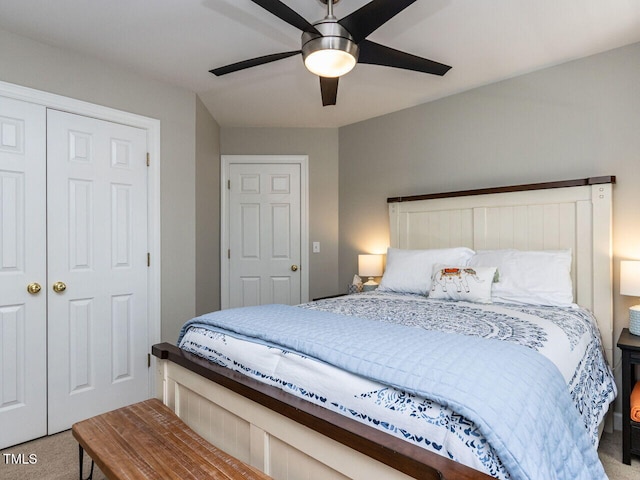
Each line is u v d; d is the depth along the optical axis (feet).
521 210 8.95
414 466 2.89
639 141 7.63
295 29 7.16
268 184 13.05
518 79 9.16
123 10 6.55
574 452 3.47
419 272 9.15
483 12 6.57
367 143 12.31
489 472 2.87
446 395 3.20
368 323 5.33
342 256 12.98
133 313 8.96
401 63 6.56
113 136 8.66
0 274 7.13
